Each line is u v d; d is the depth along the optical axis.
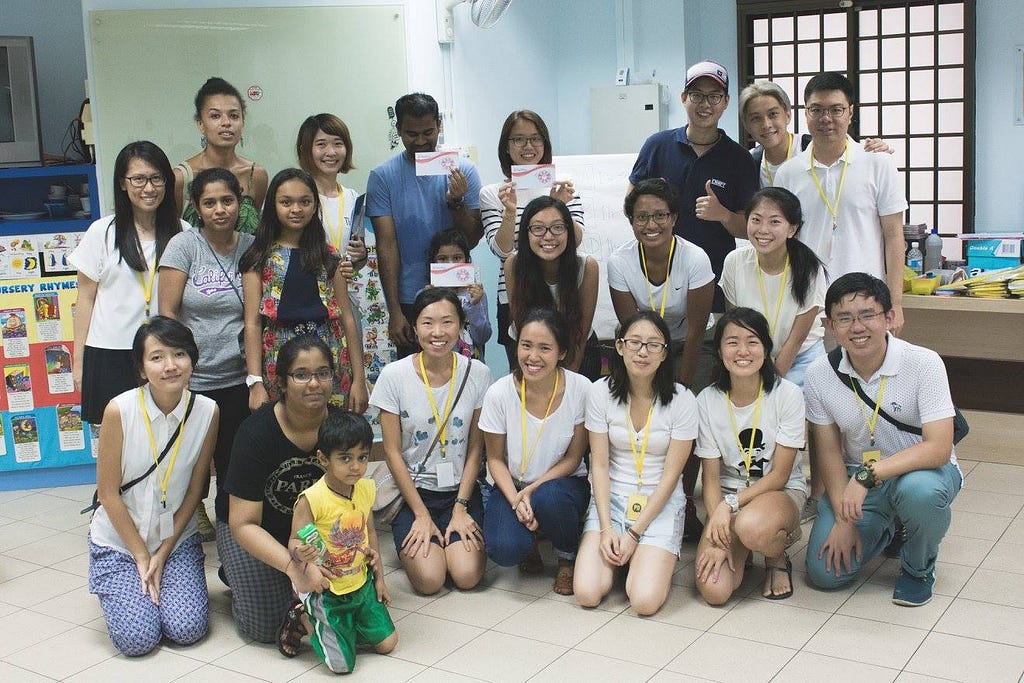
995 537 3.82
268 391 3.63
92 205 4.84
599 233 5.38
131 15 4.75
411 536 3.55
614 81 6.59
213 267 3.68
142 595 3.22
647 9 6.45
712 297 3.92
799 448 3.45
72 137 5.64
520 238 3.73
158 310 3.75
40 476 4.97
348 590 3.03
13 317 4.82
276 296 3.59
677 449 3.49
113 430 3.16
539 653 3.07
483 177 5.89
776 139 4.30
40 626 3.42
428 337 3.53
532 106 6.44
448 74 5.52
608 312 5.42
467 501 3.68
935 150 6.28
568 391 3.58
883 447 3.45
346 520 3.04
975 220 6.27
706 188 4.13
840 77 3.97
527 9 6.30
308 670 3.05
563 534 3.49
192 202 3.95
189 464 3.31
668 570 3.37
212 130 4.04
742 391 3.48
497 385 3.62
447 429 3.65
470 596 3.53
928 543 3.23
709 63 4.12
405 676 2.96
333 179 4.18
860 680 2.82
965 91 6.11
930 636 3.07
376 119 5.12
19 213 4.95
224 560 3.31
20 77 4.89
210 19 4.84
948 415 3.28
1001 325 4.73
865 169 4.04
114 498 3.21
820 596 3.41
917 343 4.96
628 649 3.07
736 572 3.42
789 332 3.87
